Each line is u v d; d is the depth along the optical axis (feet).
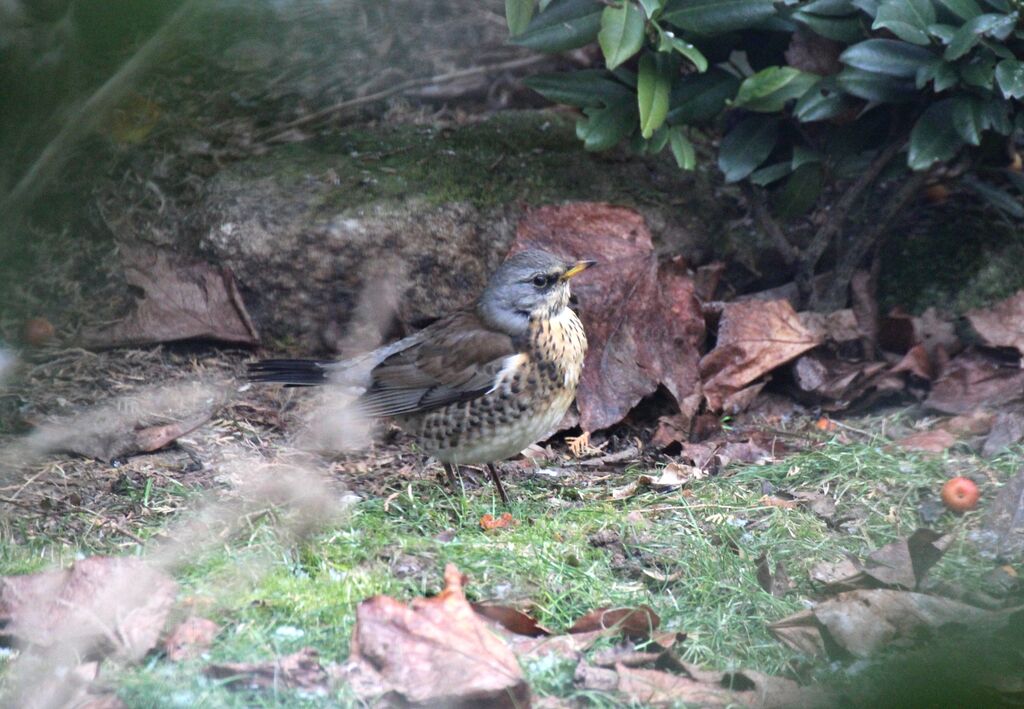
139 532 28.17
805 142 39.42
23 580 23.75
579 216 38.70
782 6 37.04
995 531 28.68
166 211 40.83
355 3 47.01
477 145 42.73
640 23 33.09
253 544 27.17
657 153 40.98
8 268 37.11
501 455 31.04
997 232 40.81
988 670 12.08
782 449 34.17
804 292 40.01
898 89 35.42
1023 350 35.70
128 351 37.96
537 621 23.56
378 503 30.07
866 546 28.45
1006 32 33.47
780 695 20.86
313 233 38.45
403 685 20.63
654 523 28.99
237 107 43.52
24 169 25.70
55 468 31.81
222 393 36.19
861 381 36.35
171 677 21.18
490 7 49.73
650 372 35.81
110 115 36.24
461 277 39.32
